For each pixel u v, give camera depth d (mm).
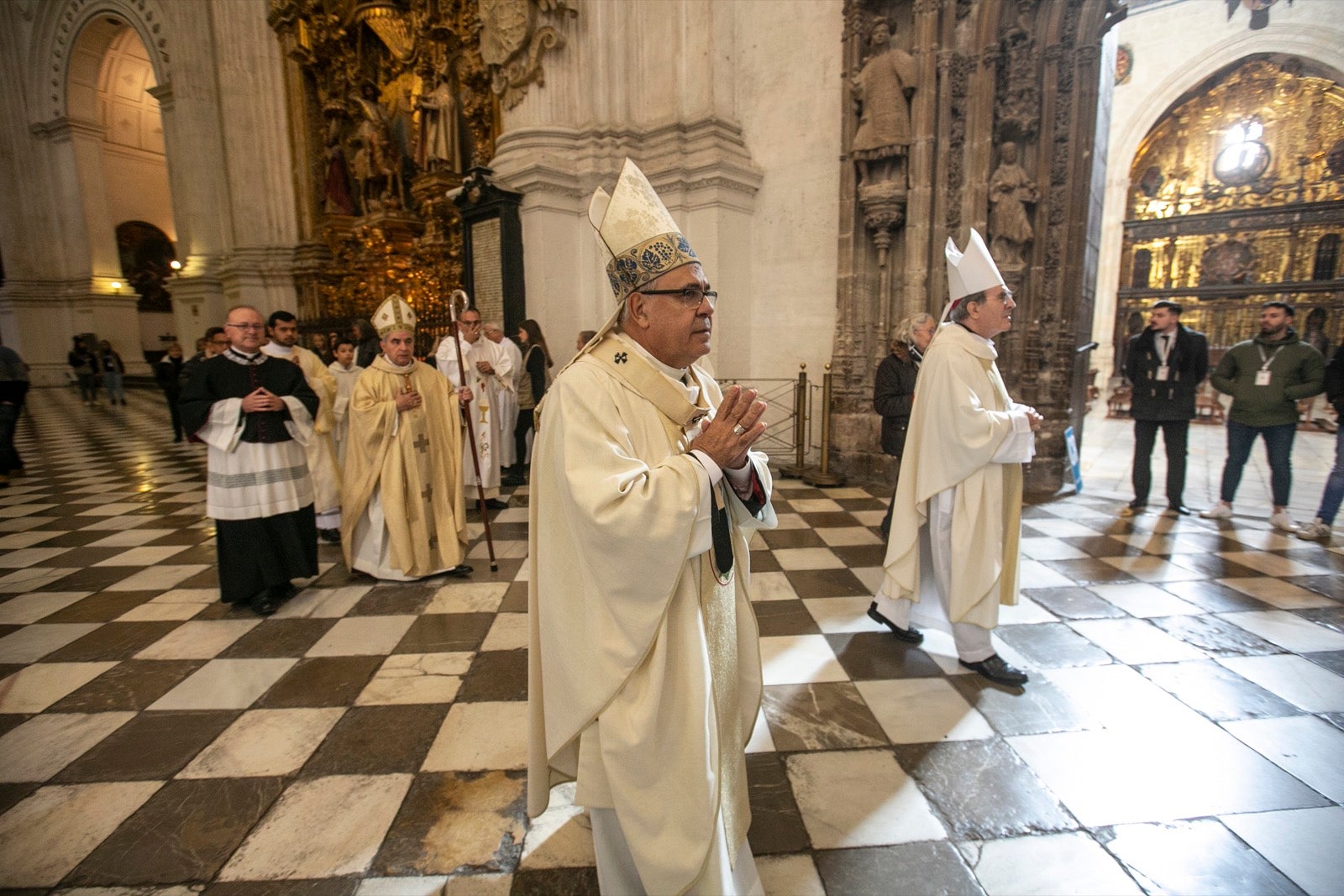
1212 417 12148
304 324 12500
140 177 22516
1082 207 6230
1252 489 6562
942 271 6219
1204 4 17906
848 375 6777
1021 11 5938
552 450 1477
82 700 2766
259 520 3590
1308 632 3260
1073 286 6293
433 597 3871
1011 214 6043
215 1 12617
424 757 2354
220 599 3750
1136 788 2156
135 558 4684
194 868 1861
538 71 7672
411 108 11758
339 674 2953
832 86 7016
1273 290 18703
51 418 13484
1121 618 3439
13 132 19828
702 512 1342
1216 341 19641
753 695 1728
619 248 1446
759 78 7520
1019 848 1906
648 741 1343
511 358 6719
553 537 1501
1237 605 3600
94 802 2139
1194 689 2754
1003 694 2725
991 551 2727
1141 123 19328
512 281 7645
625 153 7598
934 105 6059
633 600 1344
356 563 4133
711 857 1346
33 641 3326
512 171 7676
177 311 15750
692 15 7324
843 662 3004
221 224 14539
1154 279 20672
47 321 20578
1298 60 17453
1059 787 2160
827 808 2074
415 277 11117
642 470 1354
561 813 2084
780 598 3754
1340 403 4648
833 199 7109
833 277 7191
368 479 3988
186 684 2881
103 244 20625
